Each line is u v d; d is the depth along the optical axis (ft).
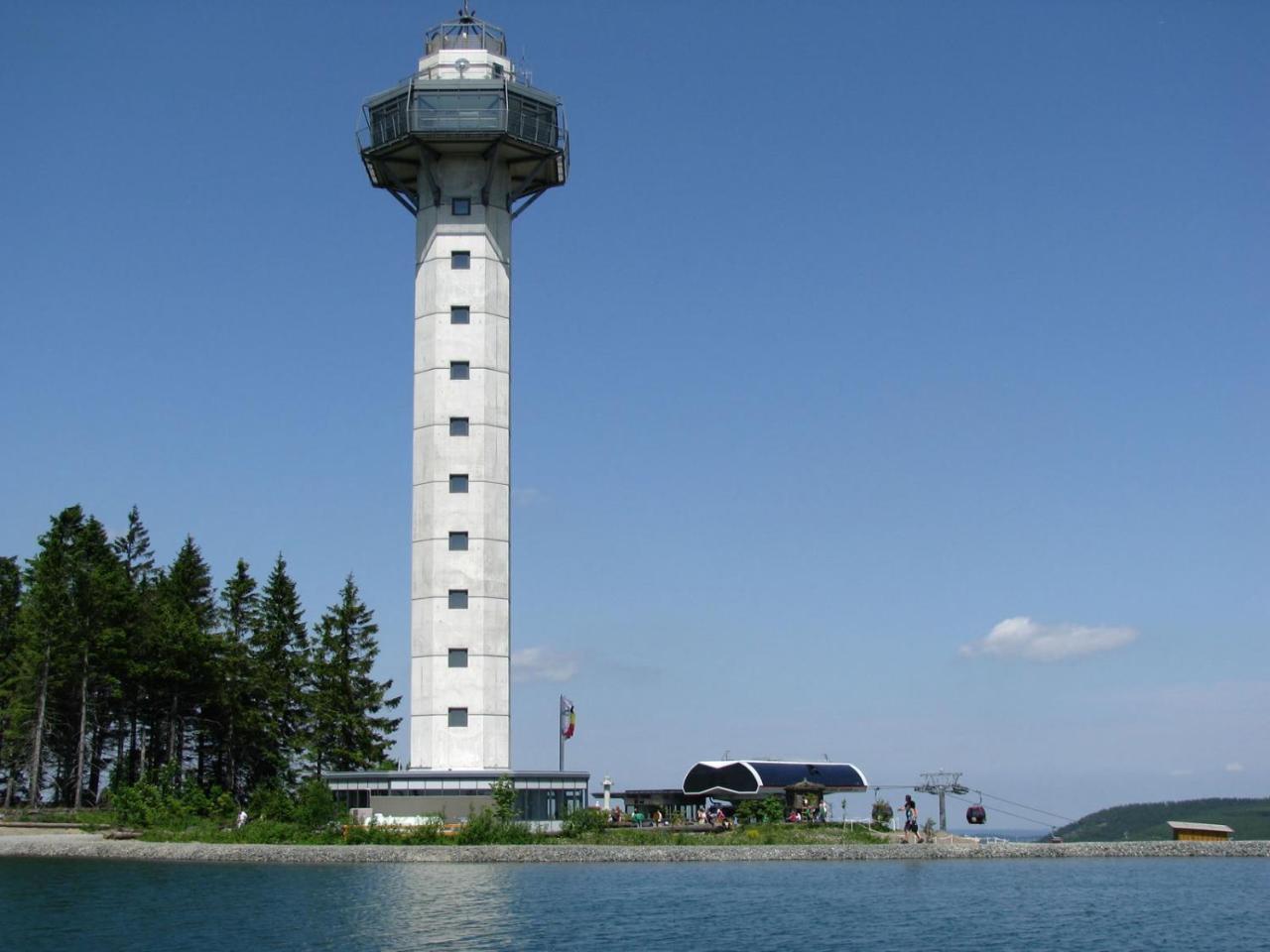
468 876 212.84
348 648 378.32
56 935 152.15
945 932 161.68
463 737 284.41
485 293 301.22
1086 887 212.84
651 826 286.05
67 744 353.92
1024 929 164.35
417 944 146.82
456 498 293.02
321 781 282.15
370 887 195.52
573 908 175.42
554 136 307.37
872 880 219.20
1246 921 172.65
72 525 341.21
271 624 382.22
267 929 155.74
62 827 295.69
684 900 185.68
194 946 145.38
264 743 376.68
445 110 298.15
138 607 346.74
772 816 297.53
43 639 324.19
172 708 362.33
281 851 239.09
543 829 268.41
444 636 288.10
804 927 163.73
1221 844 285.02
